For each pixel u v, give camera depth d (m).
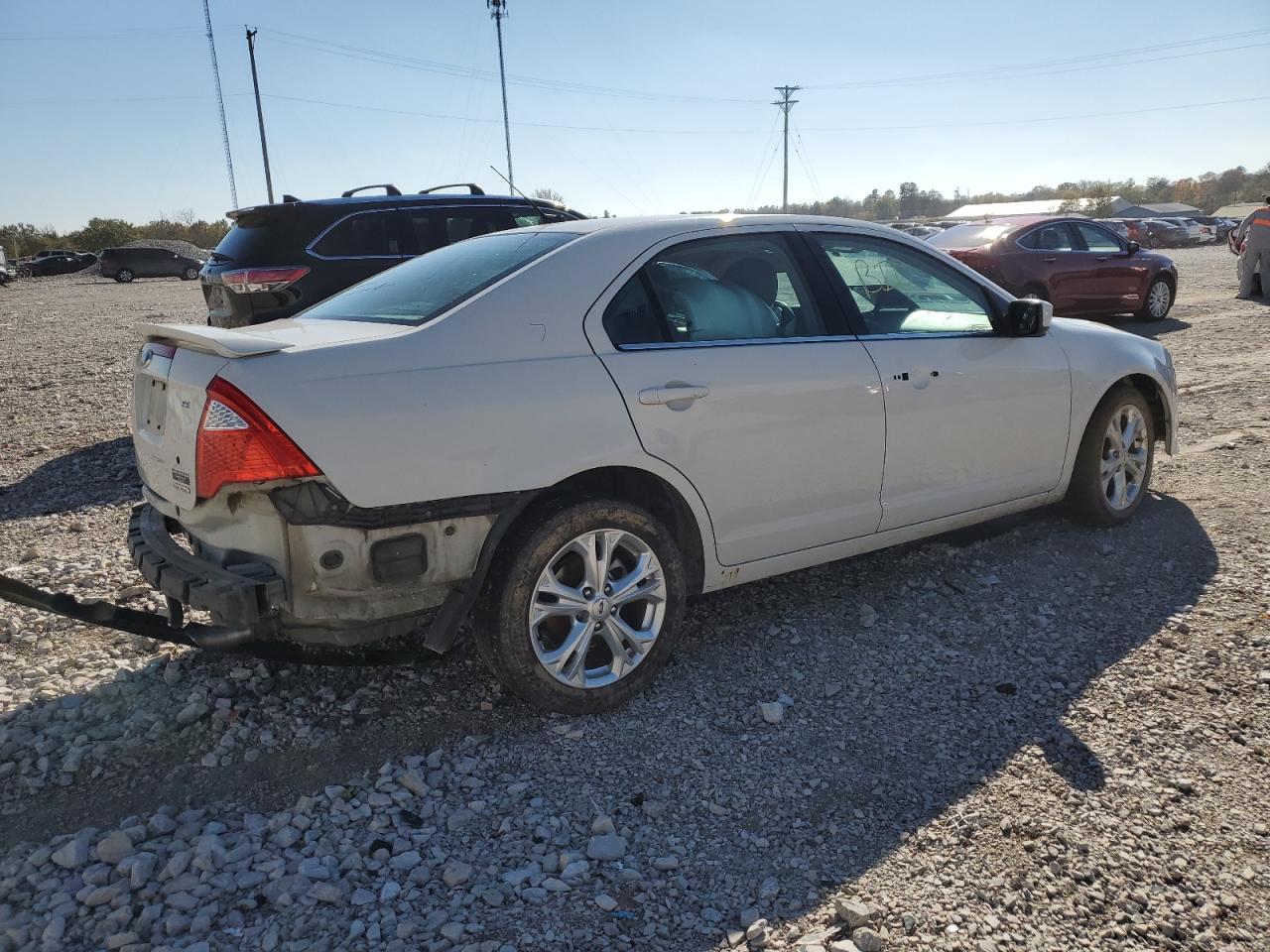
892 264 4.31
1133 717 3.27
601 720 3.34
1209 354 10.51
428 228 8.21
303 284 7.70
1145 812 2.78
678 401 3.41
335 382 2.88
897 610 4.21
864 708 3.40
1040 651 3.79
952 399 4.23
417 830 2.73
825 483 3.85
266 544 2.91
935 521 4.32
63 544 5.18
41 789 2.92
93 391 10.09
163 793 2.91
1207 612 4.03
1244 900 2.43
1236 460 6.22
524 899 2.44
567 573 3.34
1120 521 5.13
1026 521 5.27
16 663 3.73
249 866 2.56
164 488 3.23
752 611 4.23
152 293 30.70
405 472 2.91
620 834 2.72
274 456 2.78
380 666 3.56
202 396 2.88
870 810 2.82
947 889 2.48
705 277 3.73
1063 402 4.71
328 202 7.91
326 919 2.37
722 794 2.90
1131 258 13.63
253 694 3.50
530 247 3.59
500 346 3.16
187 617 4.16
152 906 2.39
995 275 13.01
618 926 2.36
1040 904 2.42
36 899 2.44
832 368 3.83
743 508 3.65
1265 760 3.01
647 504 3.60
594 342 3.34
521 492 3.10
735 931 2.35
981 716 3.32
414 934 2.32
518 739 3.22
